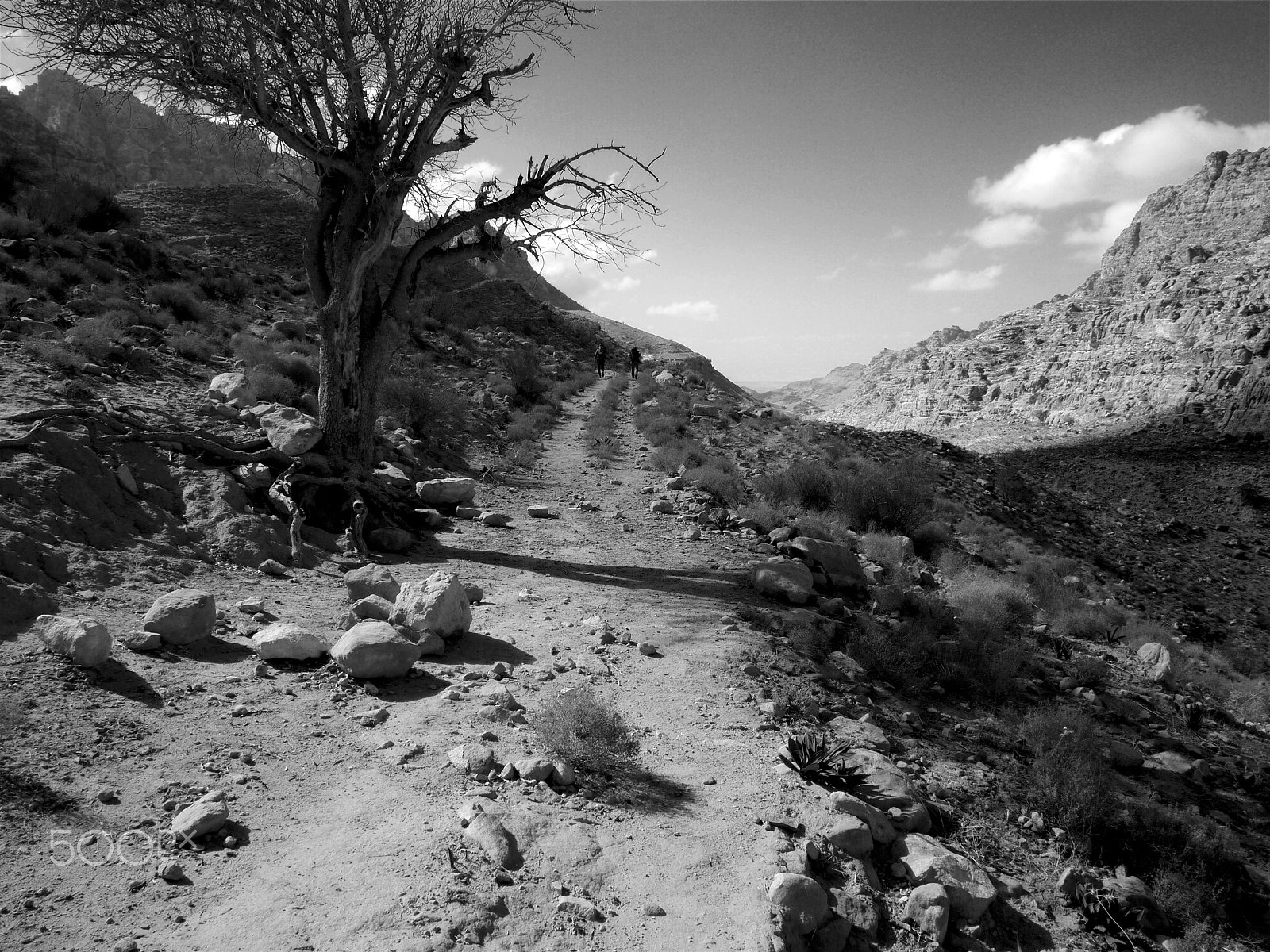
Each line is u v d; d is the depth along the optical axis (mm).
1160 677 12055
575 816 4566
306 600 8281
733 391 98875
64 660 5691
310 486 11094
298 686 6074
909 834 5035
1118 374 141625
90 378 12953
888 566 14375
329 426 12055
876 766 5754
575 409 32562
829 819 4781
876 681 8422
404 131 11828
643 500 16984
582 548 12422
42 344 13422
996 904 4684
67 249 21734
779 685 7344
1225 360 122375
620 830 4520
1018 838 5668
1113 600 20250
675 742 5836
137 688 5605
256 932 3354
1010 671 9367
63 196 26891
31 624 6203
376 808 4473
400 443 17109
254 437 12141
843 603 10688
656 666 7422
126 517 8727
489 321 56312
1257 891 5922
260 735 5238
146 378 14672
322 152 11312
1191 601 27906
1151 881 5613
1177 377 125250
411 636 7066
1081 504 48344
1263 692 14047
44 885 3533
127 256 25172
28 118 88562
